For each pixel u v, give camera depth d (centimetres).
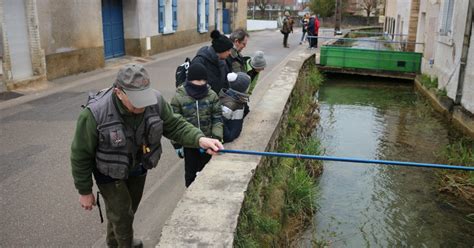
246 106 585
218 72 463
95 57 1252
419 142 894
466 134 901
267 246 388
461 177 679
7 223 412
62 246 377
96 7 1242
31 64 1005
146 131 281
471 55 930
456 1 1054
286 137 684
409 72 1585
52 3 1061
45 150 606
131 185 317
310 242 495
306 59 1359
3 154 587
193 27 2081
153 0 1642
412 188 668
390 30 3155
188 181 443
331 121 1054
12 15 939
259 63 548
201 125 402
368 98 1336
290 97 796
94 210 443
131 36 1551
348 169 734
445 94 1106
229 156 436
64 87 1020
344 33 3066
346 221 560
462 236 538
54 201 459
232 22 2836
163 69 1333
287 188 535
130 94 254
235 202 336
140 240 362
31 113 793
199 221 308
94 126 267
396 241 520
